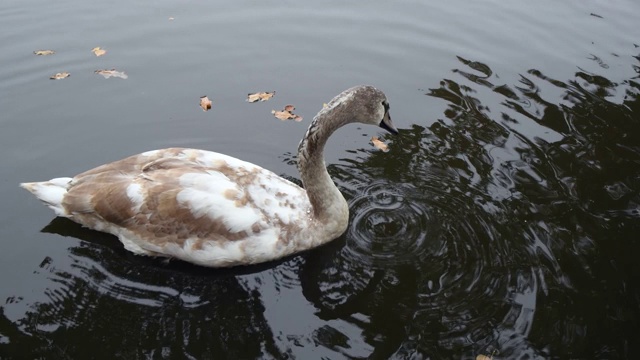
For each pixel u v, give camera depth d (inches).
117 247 94.2
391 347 84.9
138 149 110.0
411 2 148.6
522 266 92.8
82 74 123.6
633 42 136.0
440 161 108.3
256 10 143.8
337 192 94.7
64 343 84.2
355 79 125.0
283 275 92.4
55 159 107.3
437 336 85.7
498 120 116.1
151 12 141.9
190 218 90.7
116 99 118.7
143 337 85.3
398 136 113.3
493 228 97.4
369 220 98.6
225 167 93.1
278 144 111.9
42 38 131.8
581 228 97.8
